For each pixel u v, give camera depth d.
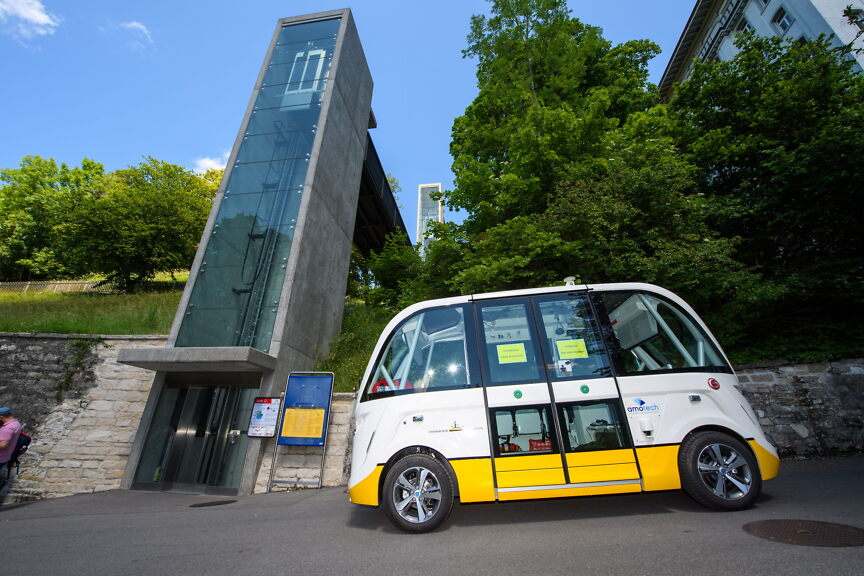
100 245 18.50
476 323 4.52
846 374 7.23
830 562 2.42
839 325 7.76
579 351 4.25
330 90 13.05
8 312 13.83
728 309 7.61
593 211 8.01
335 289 12.30
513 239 8.52
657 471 3.75
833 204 7.84
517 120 11.90
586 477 3.74
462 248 10.09
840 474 5.36
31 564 3.38
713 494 3.69
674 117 11.32
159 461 8.32
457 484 3.82
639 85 15.17
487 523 3.94
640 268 7.52
